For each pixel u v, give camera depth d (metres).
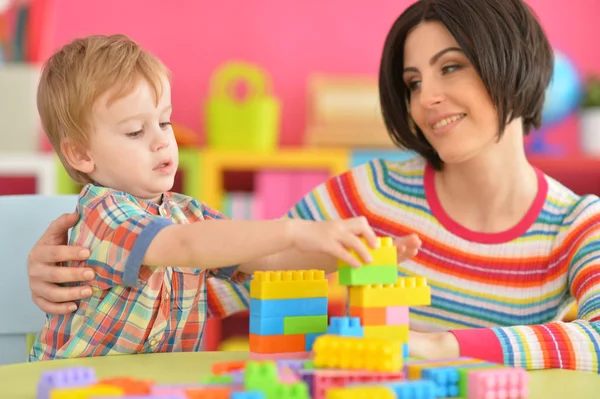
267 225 0.96
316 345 0.85
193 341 1.27
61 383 0.76
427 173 1.54
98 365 1.00
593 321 1.15
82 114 1.20
